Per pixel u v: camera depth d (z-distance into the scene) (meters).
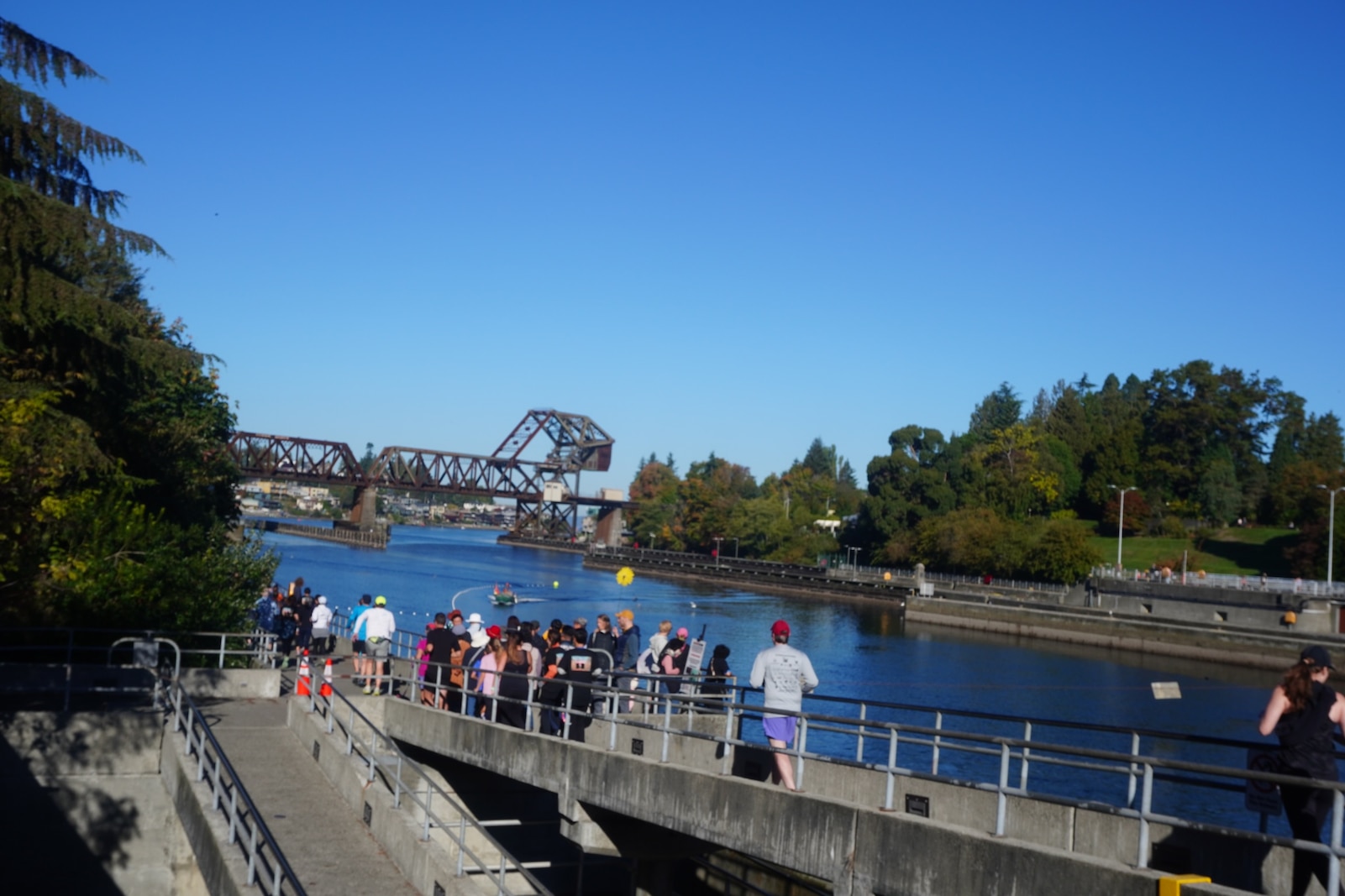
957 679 67.81
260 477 186.62
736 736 20.22
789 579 137.38
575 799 18.03
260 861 13.27
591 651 20.09
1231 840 10.99
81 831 19.59
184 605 28.62
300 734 21.48
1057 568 112.12
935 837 12.35
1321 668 10.04
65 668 23.86
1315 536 108.31
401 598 97.75
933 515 144.12
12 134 25.64
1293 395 167.88
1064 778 30.59
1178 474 156.75
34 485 24.22
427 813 14.57
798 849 13.89
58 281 25.62
